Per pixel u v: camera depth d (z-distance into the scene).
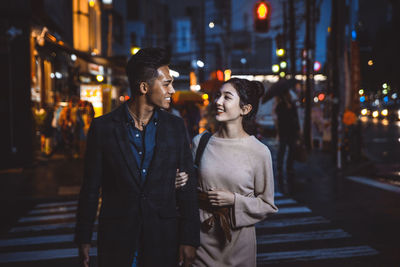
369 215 6.21
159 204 1.94
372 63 38.78
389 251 4.57
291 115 10.34
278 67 24.03
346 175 10.19
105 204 1.94
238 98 2.30
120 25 30.94
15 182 9.21
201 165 2.38
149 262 1.91
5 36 11.27
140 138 1.99
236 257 2.29
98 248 1.93
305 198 7.49
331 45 12.73
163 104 1.96
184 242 2.01
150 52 1.95
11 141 11.46
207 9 60.88
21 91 11.55
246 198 2.25
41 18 12.68
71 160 12.94
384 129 29.19
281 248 4.71
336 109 12.30
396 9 36.41
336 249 4.66
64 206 7.08
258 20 13.28
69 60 13.95
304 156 10.33
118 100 19.81
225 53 44.09
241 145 2.33
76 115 13.12
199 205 2.34
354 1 13.47
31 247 4.85
